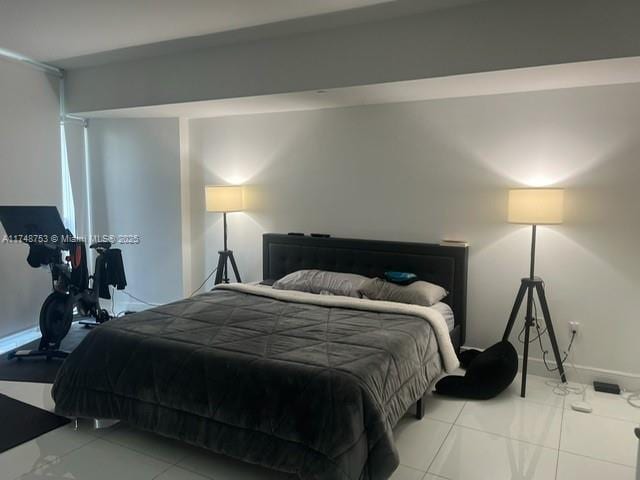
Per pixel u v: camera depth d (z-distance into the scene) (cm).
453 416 292
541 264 351
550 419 288
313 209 441
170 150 489
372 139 408
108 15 319
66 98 470
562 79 310
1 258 422
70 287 406
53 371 360
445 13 304
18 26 341
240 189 454
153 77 420
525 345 320
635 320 325
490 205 365
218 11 310
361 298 366
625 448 257
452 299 376
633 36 259
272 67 367
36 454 248
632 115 316
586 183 332
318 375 215
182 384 239
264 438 217
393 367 241
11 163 427
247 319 299
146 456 247
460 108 371
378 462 205
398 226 403
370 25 328
